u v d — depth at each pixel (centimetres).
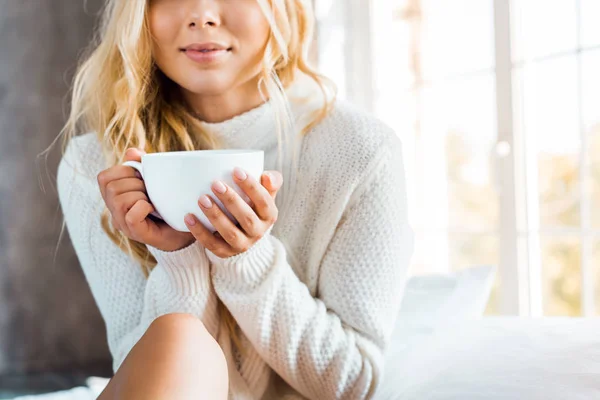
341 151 111
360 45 290
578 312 206
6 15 361
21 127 364
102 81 118
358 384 100
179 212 76
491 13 226
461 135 243
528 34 214
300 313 98
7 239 362
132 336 104
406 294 147
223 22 104
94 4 378
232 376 103
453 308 135
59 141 370
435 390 87
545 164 212
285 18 110
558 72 205
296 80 124
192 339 79
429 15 254
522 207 218
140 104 114
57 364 369
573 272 207
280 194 114
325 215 110
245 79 111
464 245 244
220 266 94
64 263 372
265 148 116
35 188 366
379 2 279
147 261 112
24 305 365
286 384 111
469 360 93
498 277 228
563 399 75
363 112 117
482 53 231
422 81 261
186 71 105
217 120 117
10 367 361
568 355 86
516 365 87
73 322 373
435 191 258
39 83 367
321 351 99
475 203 238
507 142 220
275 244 99
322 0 289
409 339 126
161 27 104
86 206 117
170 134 117
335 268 108
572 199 205
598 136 196
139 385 72
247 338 105
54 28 370
